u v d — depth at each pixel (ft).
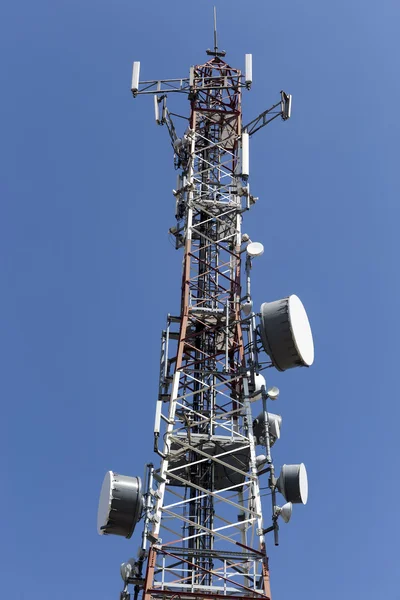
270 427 102.63
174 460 100.68
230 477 101.09
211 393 103.45
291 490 93.50
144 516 91.20
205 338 111.24
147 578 86.33
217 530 91.56
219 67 136.46
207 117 130.72
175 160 125.80
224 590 86.69
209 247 118.01
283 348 98.89
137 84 130.82
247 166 121.08
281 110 128.16
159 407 98.63
